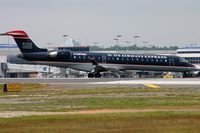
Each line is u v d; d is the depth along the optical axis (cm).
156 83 15012
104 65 19512
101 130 5522
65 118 6469
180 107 8081
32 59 19125
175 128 5597
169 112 7069
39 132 5419
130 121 6169
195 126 5728
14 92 12225
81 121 6200
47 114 7150
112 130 5516
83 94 11294
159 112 7088
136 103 8894
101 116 6656
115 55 19662
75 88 13162
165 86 13825
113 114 6906
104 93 11519
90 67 19538
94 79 17288
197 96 10431
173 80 16862
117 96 10662
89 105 8662
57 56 19125
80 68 19538
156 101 9269
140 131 5438
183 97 10181
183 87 13412
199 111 7250
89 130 5531
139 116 6612
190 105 8406
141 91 12012
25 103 9256
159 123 5988
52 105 8769
